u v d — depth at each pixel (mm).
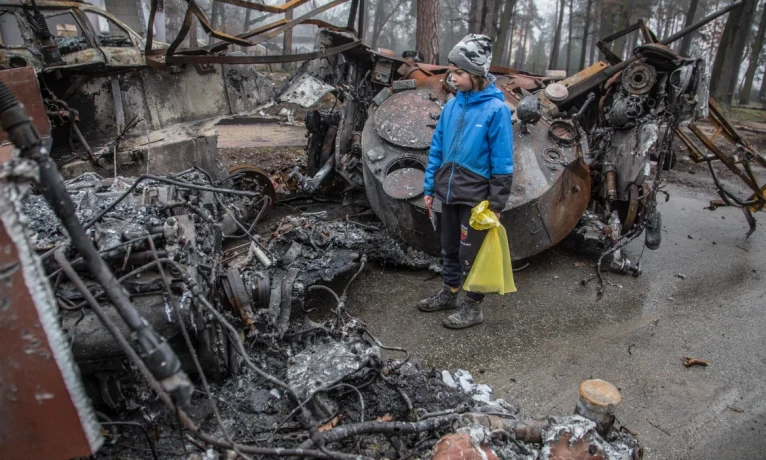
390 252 4730
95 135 4965
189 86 5746
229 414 2635
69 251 2238
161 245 2453
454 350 3629
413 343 3689
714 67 19203
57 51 4598
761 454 2779
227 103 6184
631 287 4695
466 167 3418
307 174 6535
